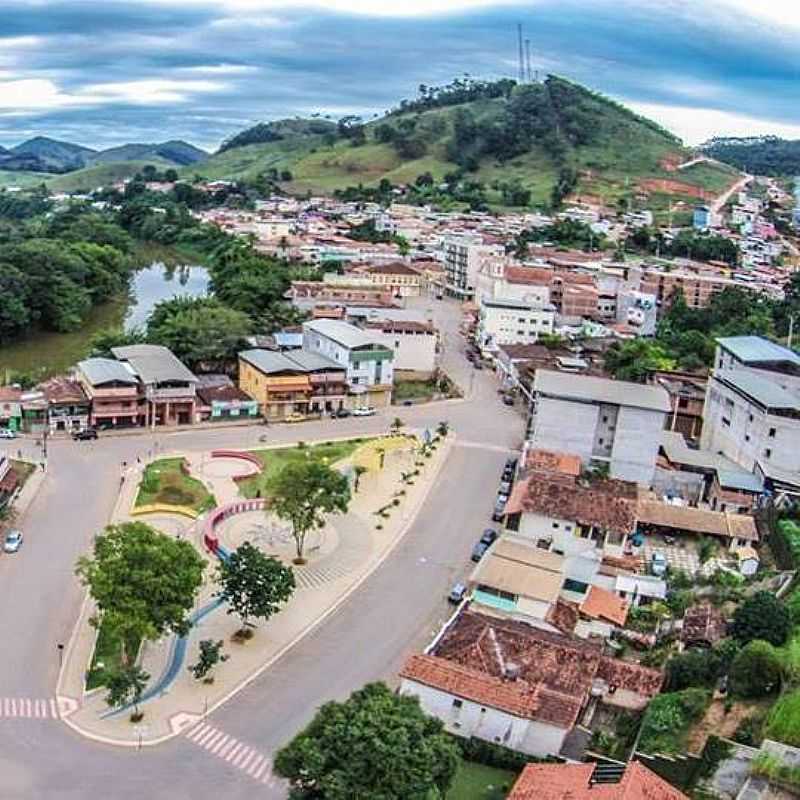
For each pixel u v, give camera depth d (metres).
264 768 69.56
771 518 114.12
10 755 68.50
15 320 195.62
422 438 145.75
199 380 157.62
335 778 54.28
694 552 109.38
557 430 130.00
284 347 175.62
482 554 105.56
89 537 105.69
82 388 143.75
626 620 91.69
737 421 132.88
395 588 98.44
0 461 113.62
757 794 61.81
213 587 95.25
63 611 89.62
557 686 75.06
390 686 80.50
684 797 57.91
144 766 68.62
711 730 70.25
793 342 197.12
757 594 88.06
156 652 83.31
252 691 78.94
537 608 87.69
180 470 126.00
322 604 93.94
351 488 123.00
